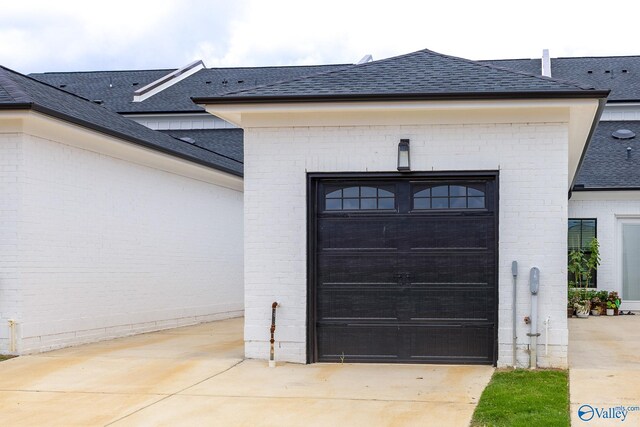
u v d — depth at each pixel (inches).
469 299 400.8
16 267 434.6
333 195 413.7
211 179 689.6
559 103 379.6
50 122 444.1
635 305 757.3
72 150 487.2
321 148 408.2
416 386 348.8
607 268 757.9
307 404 317.7
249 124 411.8
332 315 410.0
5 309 434.9
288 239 409.7
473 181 402.0
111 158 533.6
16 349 432.5
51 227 463.5
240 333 569.0
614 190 743.7
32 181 444.8
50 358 426.3
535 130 392.5
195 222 661.3
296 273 408.5
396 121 402.6
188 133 983.0
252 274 412.2
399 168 394.9
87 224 503.2
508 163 394.0
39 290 450.6
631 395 321.4
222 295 711.1
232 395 334.6
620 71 1000.9
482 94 380.2
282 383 357.7
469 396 328.8
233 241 738.2
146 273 578.6
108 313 526.3
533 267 388.8
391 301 406.6
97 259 514.6
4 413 307.0
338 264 410.9
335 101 392.8
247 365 399.5
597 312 730.2
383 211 409.1
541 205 391.2
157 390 345.1
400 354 405.1
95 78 1157.7
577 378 356.8
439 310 402.9
